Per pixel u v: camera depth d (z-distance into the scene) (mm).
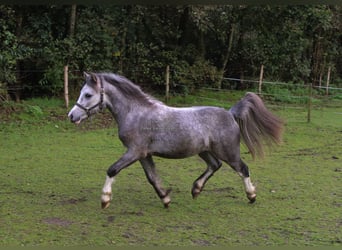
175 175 7188
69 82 14016
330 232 4742
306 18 17656
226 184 6633
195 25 16156
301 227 4883
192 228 4840
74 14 13727
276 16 16859
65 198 5895
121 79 5336
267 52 18500
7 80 12312
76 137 10141
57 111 12359
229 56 18328
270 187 6496
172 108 5395
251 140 5566
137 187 6465
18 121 11344
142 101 5312
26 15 13453
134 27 15766
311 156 8633
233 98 16266
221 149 5422
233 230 4793
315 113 14375
